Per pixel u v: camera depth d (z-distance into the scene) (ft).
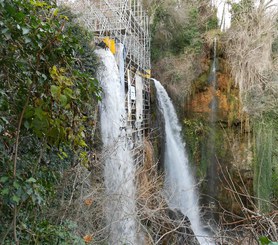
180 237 20.36
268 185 34.91
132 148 26.11
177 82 42.39
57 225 10.46
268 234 7.70
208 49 42.63
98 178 16.85
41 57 6.20
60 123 6.41
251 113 37.76
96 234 13.55
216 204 37.50
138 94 33.35
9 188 5.88
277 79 37.60
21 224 7.39
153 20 46.47
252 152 37.09
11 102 6.31
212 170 39.09
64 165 12.98
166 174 34.42
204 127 40.37
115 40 27.27
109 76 22.09
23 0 5.78
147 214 17.65
